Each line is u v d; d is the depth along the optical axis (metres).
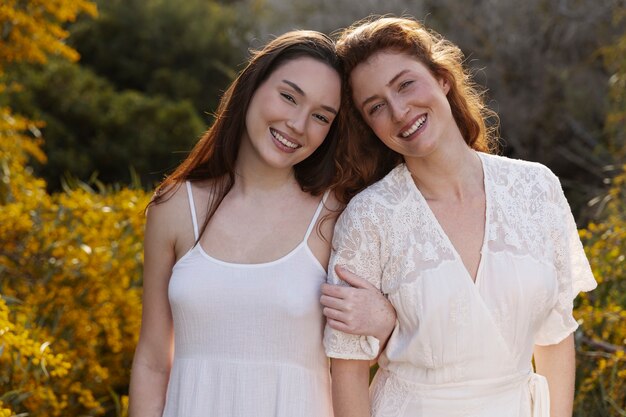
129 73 12.41
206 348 2.77
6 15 5.52
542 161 9.80
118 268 4.84
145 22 12.52
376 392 2.75
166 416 2.80
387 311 2.66
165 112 11.12
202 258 2.81
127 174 10.91
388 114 2.63
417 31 2.69
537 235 2.65
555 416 2.75
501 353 2.61
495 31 10.20
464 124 2.83
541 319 2.68
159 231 2.88
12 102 10.32
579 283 2.79
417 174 2.68
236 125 2.84
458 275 2.60
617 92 7.24
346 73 2.75
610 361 3.63
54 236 4.71
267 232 2.82
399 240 2.64
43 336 4.23
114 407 4.77
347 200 2.88
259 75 2.75
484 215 2.66
